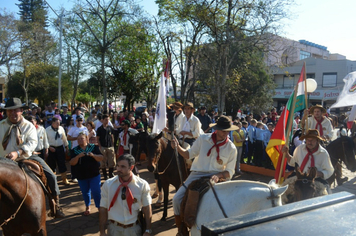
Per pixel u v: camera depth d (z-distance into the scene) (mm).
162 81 6133
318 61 39500
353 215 1621
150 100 26609
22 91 34406
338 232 1428
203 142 4211
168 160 6129
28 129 4664
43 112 15406
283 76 41875
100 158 6125
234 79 21281
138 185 3807
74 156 6160
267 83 26562
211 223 1586
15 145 4531
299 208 1704
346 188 8867
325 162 4621
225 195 3502
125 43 22766
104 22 19906
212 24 17719
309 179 4121
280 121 4809
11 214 3920
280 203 3328
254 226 1521
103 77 20266
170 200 7496
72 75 27031
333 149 6988
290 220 1569
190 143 7102
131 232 3752
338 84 38562
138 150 6340
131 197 3701
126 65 23891
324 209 1710
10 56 25469
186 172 6285
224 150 4059
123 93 26250
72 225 6051
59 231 5773
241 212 3311
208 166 4148
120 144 9531
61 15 18922
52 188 4820
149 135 5969
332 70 38844
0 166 3744
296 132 7848
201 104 27000
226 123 3982
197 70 23688
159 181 7055
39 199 4203
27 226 4074
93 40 22984
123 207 3711
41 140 6719
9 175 3793
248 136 11109
